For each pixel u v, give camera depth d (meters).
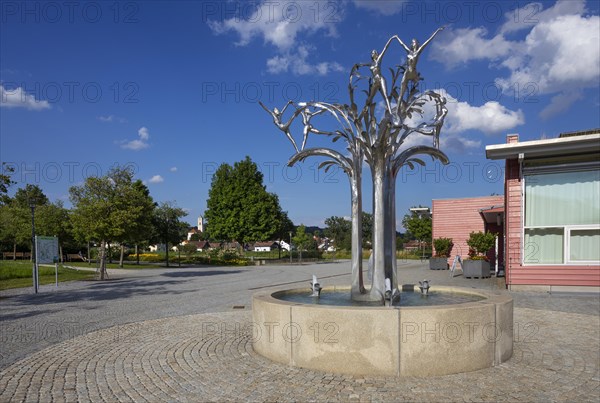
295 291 7.86
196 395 4.55
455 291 7.91
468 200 25.14
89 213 20.25
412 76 6.47
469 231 25.02
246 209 44.38
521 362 5.55
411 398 4.33
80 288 16.41
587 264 12.22
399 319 4.99
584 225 12.37
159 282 18.94
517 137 13.27
